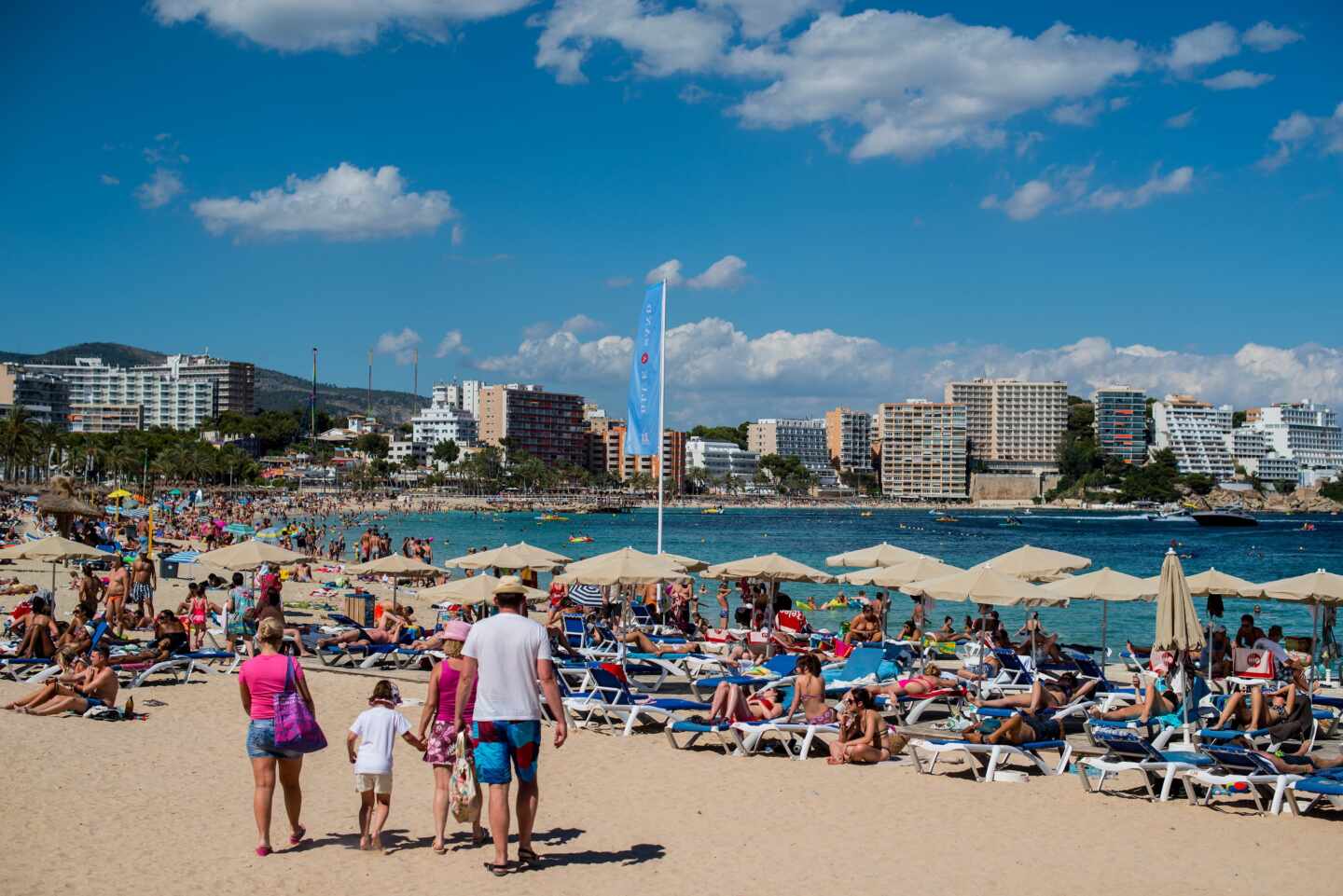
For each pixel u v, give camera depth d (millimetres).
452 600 22406
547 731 17328
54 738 15641
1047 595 18562
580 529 161250
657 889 9812
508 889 9633
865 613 26250
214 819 11844
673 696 20703
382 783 10625
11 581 35812
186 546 68875
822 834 11867
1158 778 14281
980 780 14492
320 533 111500
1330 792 12539
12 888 9492
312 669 22109
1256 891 10203
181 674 21406
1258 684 16625
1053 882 10359
